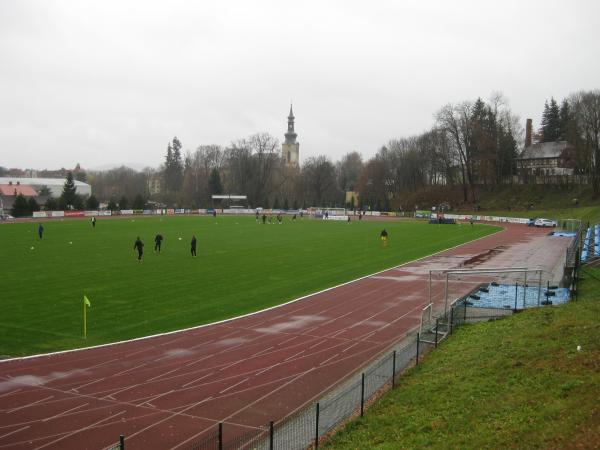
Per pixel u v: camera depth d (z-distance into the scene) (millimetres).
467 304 27969
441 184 139500
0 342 22375
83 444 14141
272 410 16328
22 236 62125
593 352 16984
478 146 120375
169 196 175375
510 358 18359
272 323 25969
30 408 16281
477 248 57156
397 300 31188
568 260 33812
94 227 76688
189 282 35312
